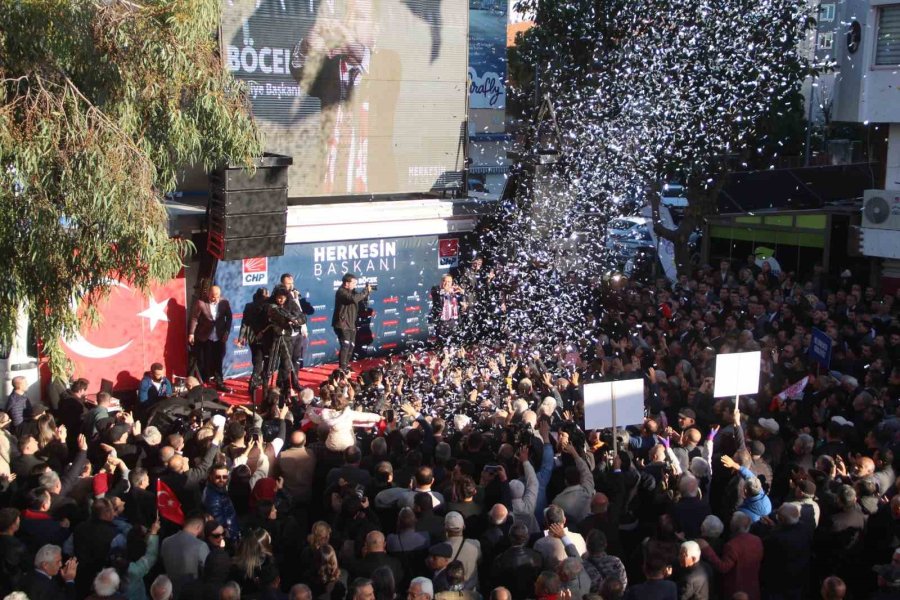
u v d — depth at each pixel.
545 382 12.51
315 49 16.84
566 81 20.86
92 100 10.67
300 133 16.98
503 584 7.59
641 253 24.84
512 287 17.84
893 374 12.48
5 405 13.30
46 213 9.70
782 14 19.11
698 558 7.78
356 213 17.31
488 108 33.09
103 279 10.84
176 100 11.12
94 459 10.67
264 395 14.14
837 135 30.42
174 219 15.11
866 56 19.75
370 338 18.00
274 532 8.48
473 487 8.62
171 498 8.30
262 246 15.00
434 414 12.27
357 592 6.78
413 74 18.02
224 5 15.83
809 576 8.78
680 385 12.74
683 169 19.70
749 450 10.02
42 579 7.16
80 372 15.03
